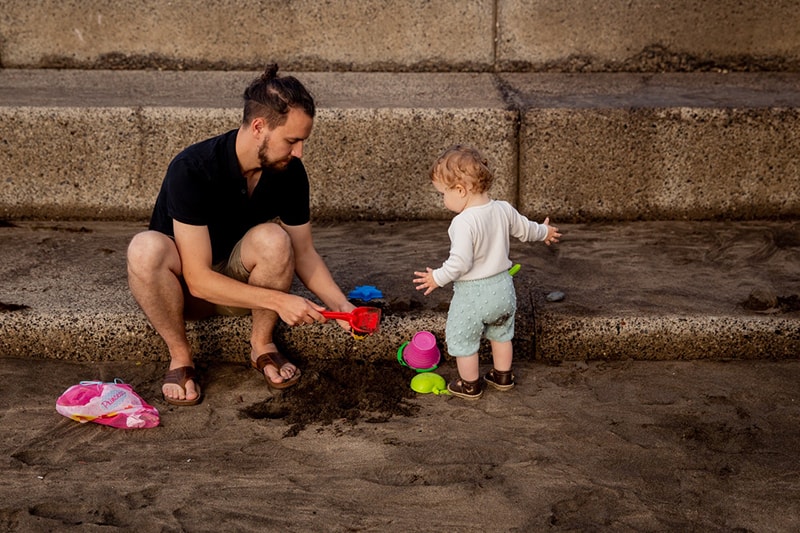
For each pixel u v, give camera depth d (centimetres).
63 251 437
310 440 312
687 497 276
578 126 466
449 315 332
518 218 333
